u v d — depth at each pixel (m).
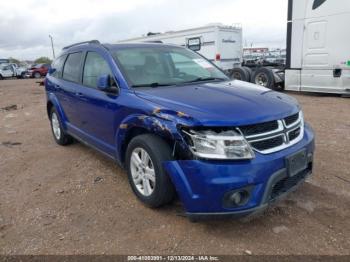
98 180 4.70
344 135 6.41
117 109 4.08
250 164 3.04
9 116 10.28
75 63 5.52
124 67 4.35
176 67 4.76
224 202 3.03
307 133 3.81
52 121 6.66
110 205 3.97
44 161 5.60
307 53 11.59
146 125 3.55
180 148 3.20
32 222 3.68
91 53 5.04
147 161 3.67
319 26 11.08
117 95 4.16
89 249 3.18
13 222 3.70
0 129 8.33
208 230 3.38
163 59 4.75
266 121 3.21
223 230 3.38
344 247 3.06
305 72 11.79
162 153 3.40
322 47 11.13
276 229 3.36
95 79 4.81
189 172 3.12
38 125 8.58
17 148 6.47
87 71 5.07
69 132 5.91
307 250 3.04
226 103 3.39
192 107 3.32
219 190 3.00
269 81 13.50
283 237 3.23
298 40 11.75
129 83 4.16
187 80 4.47
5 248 3.24
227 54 16.95
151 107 3.56
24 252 3.17
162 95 3.74
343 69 10.74
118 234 3.39
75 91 5.21
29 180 4.85
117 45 4.83
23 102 14.08
